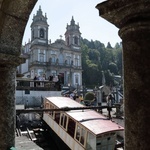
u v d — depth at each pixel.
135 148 1.66
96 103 25.20
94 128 12.24
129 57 1.78
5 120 3.25
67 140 14.27
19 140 6.27
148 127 1.62
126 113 1.77
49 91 25.52
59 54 74.38
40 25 71.44
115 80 96.06
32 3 3.13
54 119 16.47
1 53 3.12
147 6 1.69
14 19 3.16
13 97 3.37
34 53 70.25
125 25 1.82
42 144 16.23
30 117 18.97
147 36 1.71
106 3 1.91
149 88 1.66
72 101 17.64
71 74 75.44
